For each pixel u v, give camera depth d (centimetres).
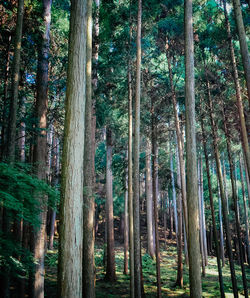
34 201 388
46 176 852
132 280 884
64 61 1055
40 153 838
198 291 516
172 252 2712
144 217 3875
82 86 366
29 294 766
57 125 1285
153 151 1256
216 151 1263
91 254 656
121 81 1211
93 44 1089
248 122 1255
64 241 328
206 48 1308
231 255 1151
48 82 994
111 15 1088
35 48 912
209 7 1195
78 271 330
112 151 1706
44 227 802
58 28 1196
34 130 812
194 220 544
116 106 1271
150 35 1183
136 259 862
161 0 1069
